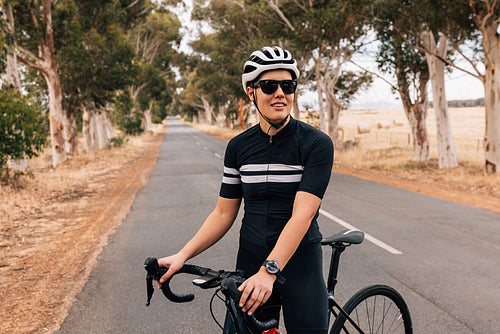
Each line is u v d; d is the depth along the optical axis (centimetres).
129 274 512
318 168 168
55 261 570
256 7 2661
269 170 173
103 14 2334
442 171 1577
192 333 361
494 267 515
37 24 1939
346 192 1138
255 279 143
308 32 1920
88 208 984
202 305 417
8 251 622
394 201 996
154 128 9381
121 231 743
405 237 661
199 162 2147
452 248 598
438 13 1339
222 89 5028
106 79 2339
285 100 166
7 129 1146
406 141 3372
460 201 1002
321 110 2675
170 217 857
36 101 2450
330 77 2705
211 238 189
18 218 859
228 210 193
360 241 210
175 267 163
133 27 3969
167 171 1766
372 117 8169
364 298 225
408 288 450
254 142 177
